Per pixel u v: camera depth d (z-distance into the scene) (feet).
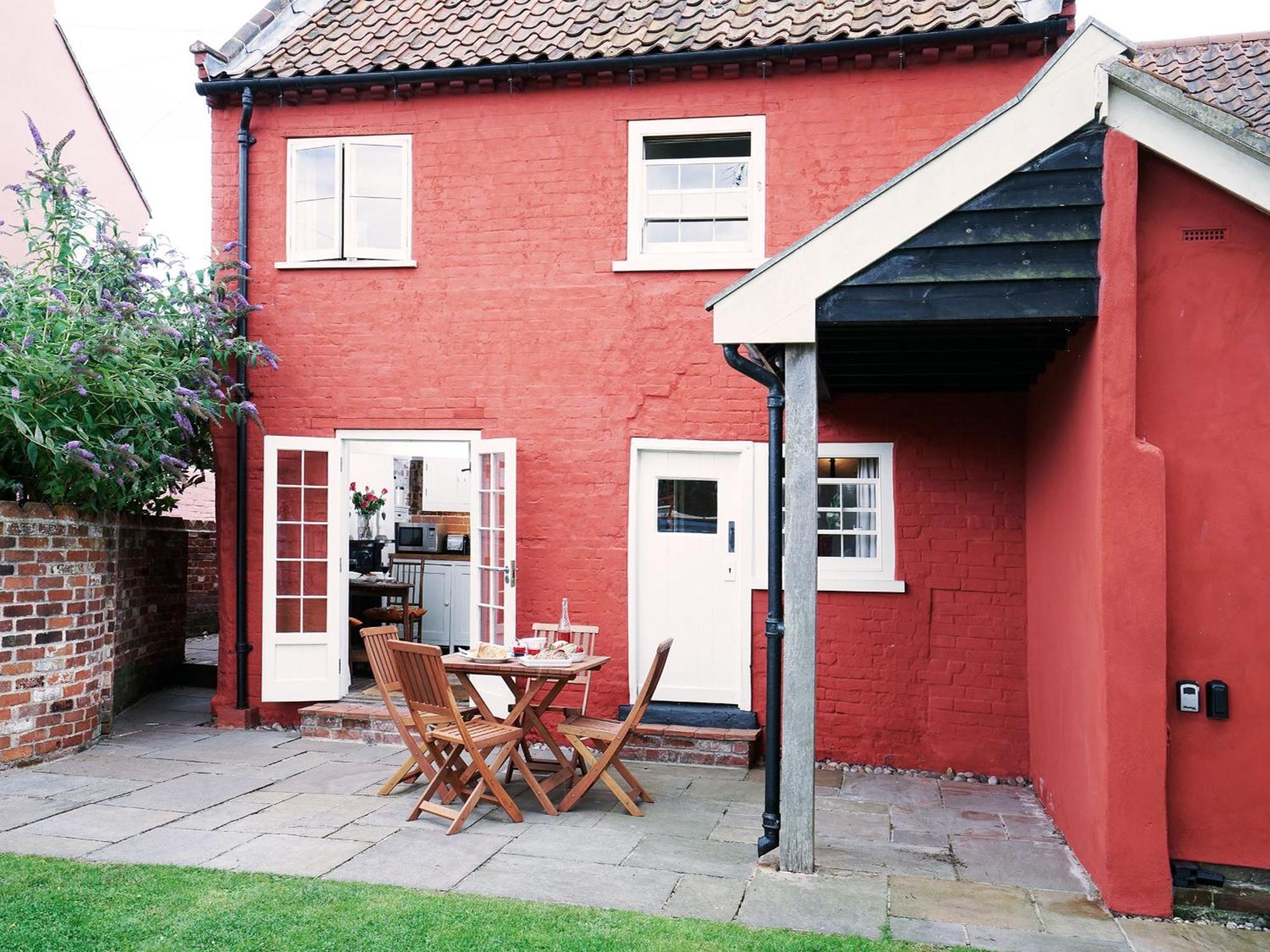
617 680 27.32
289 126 29.43
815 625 17.74
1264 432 16.39
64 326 24.90
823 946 14.28
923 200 17.04
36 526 24.29
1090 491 17.57
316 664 29.12
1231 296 16.55
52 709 24.79
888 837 20.12
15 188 27.30
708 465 27.45
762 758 26.53
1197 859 16.16
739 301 17.62
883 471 26.45
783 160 26.73
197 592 42.65
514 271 28.19
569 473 27.71
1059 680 20.72
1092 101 16.52
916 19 26.17
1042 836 20.29
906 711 25.98
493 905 15.44
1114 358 16.56
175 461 26.58
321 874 16.87
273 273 29.48
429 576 39.11
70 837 18.60
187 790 22.16
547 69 27.48
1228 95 28.63
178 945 13.61
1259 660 16.20
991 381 24.57
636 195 27.61
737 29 27.45
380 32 30.42
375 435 29.01
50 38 42.11
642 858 18.28
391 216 29.32
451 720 22.35
